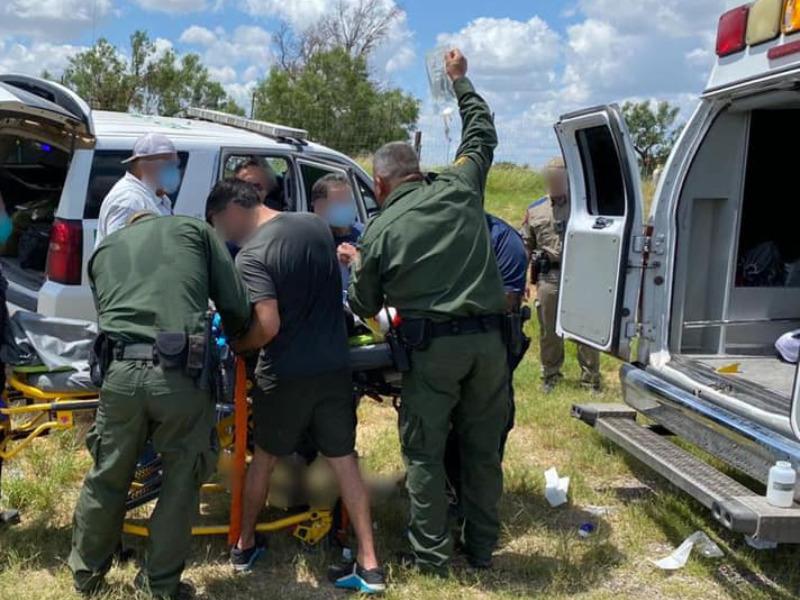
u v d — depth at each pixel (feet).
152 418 11.29
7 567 12.64
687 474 13.34
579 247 16.80
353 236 15.79
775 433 12.66
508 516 15.08
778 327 17.65
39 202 21.94
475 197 12.66
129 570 12.67
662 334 15.64
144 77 93.04
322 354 12.19
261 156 21.76
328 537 13.57
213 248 11.83
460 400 12.79
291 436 12.34
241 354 12.23
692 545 14.01
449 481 14.34
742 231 17.56
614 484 16.94
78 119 17.04
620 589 12.87
